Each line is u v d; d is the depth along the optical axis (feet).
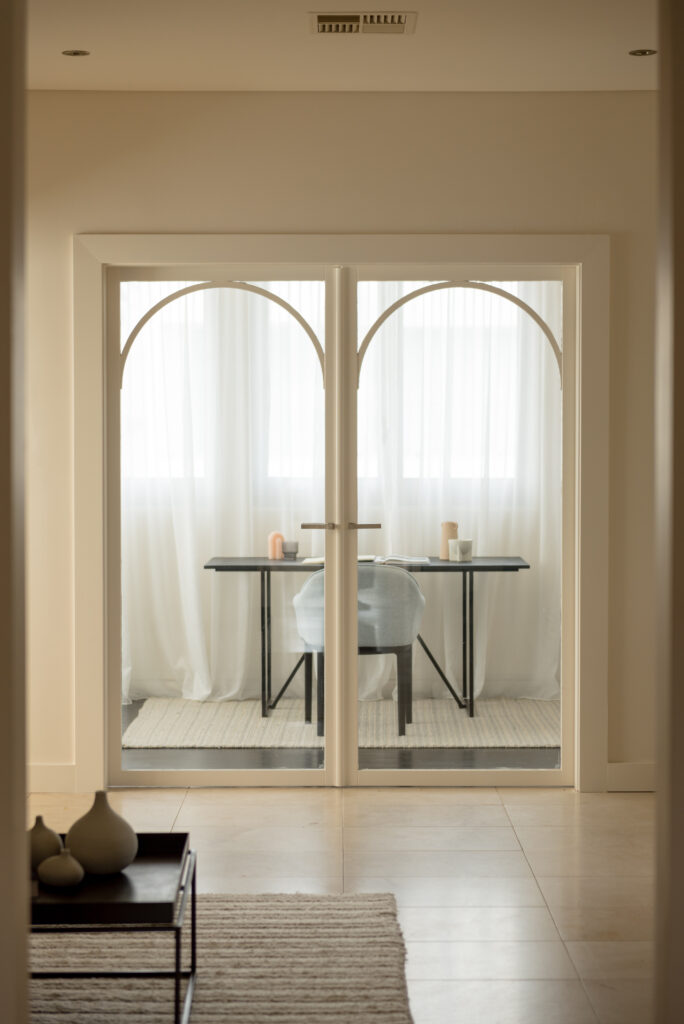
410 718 15.07
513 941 10.34
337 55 12.84
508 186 14.46
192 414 14.83
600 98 14.42
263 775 15.01
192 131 14.35
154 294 14.78
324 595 14.97
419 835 13.10
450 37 12.21
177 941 8.21
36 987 9.33
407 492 14.92
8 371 6.48
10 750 6.47
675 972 6.71
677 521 6.69
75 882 8.13
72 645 14.71
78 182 14.38
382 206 14.46
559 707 15.10
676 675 6.70
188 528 14.93
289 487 14.89
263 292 14.74
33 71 13.42
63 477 14.58
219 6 11.19
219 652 15.03
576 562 14.87
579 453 14.64
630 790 14.87
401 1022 8.77
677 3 6.65
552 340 14.88
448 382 14.87
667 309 6.77
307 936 10.28
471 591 15.02
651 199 14.49
